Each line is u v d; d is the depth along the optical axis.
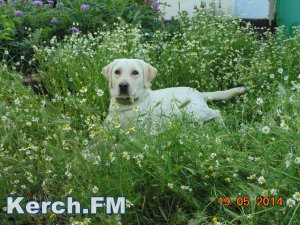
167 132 1.08
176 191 1.00
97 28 2.23
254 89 1.67
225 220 0.92
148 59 1.83
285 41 2.11
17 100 1.31
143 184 1.02
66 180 1.03
